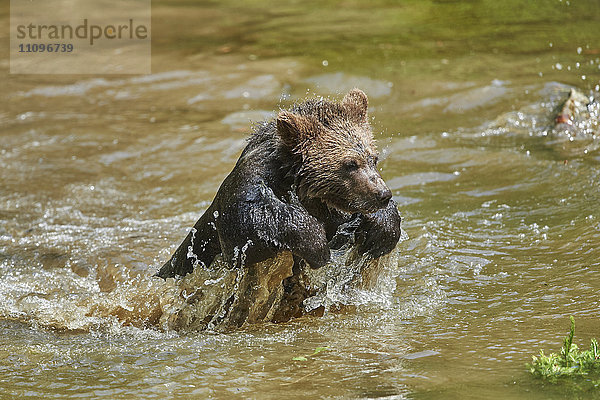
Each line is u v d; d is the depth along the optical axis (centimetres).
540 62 2755
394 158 2073
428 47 3105
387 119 2406
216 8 4075
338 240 1271
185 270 1366
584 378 935
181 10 4050
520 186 1808
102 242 1684
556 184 1789
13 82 3019
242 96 2716
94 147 2328
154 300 1382
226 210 1180
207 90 2792
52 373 1104
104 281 1498
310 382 998
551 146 2050
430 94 2562
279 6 4075
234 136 2334
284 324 1271
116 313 1366
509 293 1291
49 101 2809
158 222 1797
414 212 1709
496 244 1508
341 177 1162
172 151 2266
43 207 1916
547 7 3494
